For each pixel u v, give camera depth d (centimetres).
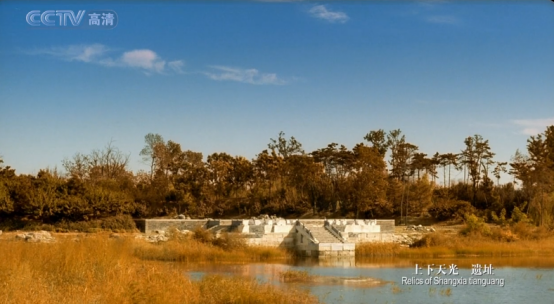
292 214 9450
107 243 3603
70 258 3134
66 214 7000
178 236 5653
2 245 3253
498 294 3456
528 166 9050
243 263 4938
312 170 9738
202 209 9194
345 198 9844
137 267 3584
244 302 2841
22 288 2470
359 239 6519
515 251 6066
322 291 3391
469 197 10025
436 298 3275
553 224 8425
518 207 9069
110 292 2611
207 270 4297
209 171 10006
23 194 7019
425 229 7981
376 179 9244
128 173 10425
